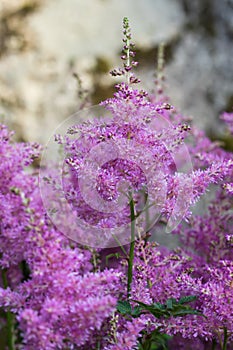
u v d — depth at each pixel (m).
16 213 0.91
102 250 1.11
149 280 0.98
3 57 1.59
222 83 1.66
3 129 0.98
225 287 0.95
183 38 1.65
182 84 1.62
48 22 1.62
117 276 0.92
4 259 0.93
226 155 1.24
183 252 1.10
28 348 0.84
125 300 0.96
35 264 0.85
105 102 0.91
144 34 1.62
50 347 0.83
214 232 1.11
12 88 1.56
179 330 0.94
